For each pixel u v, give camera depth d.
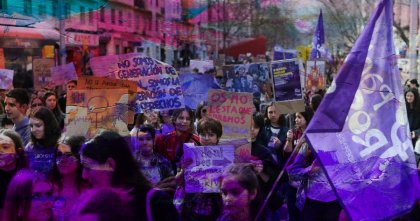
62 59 8.68
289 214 4.79
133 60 5.54
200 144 4.30
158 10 10.66
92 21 8.70
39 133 3.75
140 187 3.08
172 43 11.84
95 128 4.25
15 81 9.23
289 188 4.77
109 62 5.59
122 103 4.28
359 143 3.34
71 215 3.13
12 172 3.78
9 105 4.99
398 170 3.35
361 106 3.37
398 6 17.62
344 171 3.29
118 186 3.04
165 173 4.31
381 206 3.29
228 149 3.85
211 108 4.61
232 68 9.02
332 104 3.35
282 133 5.62
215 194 3.84
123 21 9.44
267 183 4.33
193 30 12.80
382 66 3.42
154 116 5.51
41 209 3.60
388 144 3.36
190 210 3.84
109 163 3.02
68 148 3.62
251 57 17.36
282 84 5.82
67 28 8.41
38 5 6.52
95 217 2.99
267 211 4.02
